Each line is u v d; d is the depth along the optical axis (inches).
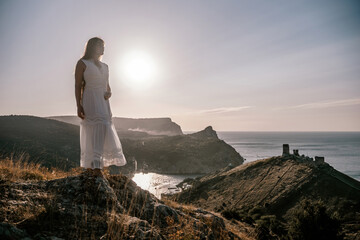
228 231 219.9
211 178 3673.7
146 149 7509.8
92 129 147.9
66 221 109.4
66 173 232.2
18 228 94.2
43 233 96.2
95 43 154.8
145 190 183.6
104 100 157.1
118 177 178.4
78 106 145.9
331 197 2445.9
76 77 147.2
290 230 717.9
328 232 661.9
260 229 398.9
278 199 2556.6
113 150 153.4
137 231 113.7
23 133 4020.7
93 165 144.3
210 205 2839.6
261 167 3420.3
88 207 127.3
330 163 7116.1
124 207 148.2
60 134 4690.0
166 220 152.5
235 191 3019.2
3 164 189.5
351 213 2148.1
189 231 139.9
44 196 127.3
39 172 203.5
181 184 3725.4
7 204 110.8
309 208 709.3
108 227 106.7
